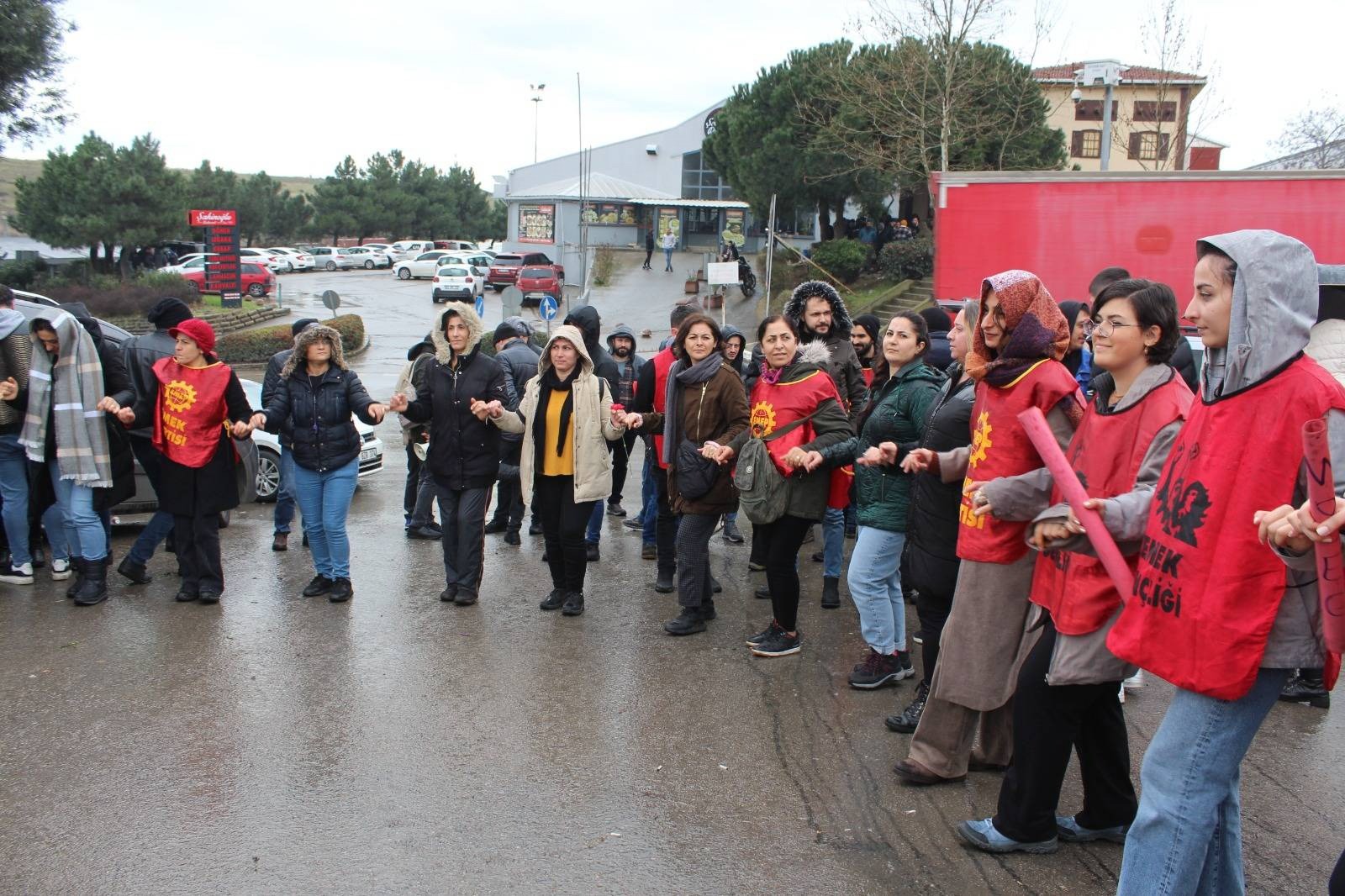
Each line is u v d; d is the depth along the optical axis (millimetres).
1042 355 3684
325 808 3973
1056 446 3053
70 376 6172
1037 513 3604
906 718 4691
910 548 4562
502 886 3459
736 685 5258
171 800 4016
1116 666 3217
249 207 70188
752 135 32031
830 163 30203
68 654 5535
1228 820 2912
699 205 45812
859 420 5418
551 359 6148
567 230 46188
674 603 6633
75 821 3852
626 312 34188
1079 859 3615
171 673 5297
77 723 4699
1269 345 2500
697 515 5859
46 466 6531
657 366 7086
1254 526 2506
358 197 75750
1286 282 2506
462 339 6246
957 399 4387
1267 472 2492
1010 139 26828
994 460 3752
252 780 4188
